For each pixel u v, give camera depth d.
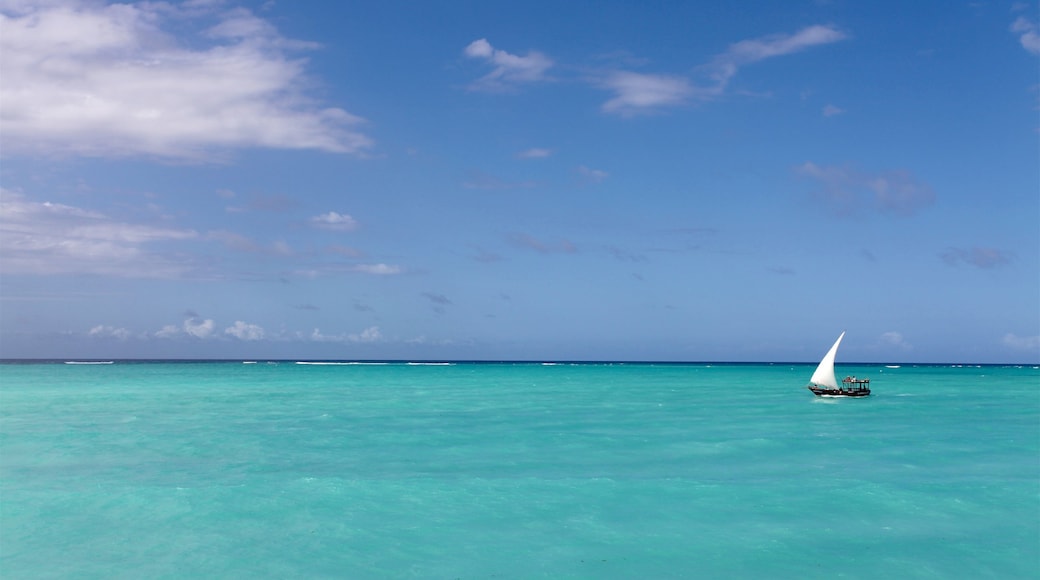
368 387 90.50
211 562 18.64
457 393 78.62
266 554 19.25
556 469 30.25
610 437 39.81
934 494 25.66
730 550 19.58
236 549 19.64
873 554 19.30
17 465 31.33
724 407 59.69
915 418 50.72
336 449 35.62
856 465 31.30
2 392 78.19
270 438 39.41
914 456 33.62
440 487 26.70
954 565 18.50
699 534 20.97
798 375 146.25
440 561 18.75
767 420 48.88
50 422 47.34
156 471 29.92
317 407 59.22
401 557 19.05
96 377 120.06
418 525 21.86
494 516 22.81
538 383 104.06
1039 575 17.88
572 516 22.81
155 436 40.22
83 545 19.95
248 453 34.44
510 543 20.16
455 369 199.25
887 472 29.72
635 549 19.67
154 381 105.56
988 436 40.62
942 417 51.38
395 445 36.91
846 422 47.94
